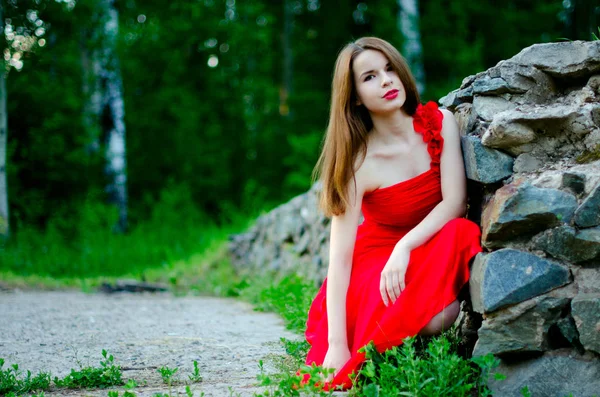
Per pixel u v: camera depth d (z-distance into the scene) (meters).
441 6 17.27
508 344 2.54
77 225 12.71
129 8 16.92
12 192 13.15
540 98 2.96
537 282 2.53
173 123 17.78
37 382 2.97
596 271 2.50
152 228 13.45
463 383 2.53
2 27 11.37
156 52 16.84
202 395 2.53
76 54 14.39
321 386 2.53
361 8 20.38
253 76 18.42
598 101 2.79
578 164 2.68
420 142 2.97
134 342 4.23
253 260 9.07
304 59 20.55
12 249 10.88
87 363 3.57
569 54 2.88
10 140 13.95
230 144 18.48
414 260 2.83
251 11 17.58
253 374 3.18
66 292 8.11
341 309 2.95
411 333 2.73
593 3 14.98
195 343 4.16
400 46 15.32
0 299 7.16
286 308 5.35
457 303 2.77
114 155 14.94
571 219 2.54
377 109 2.92
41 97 13.59
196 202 16.97
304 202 7.92
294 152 17.56
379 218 3.10
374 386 2.41
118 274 10.27
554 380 2.47
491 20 17.73
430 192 2.96
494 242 2.66
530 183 2.64
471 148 2.84
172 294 8.04
